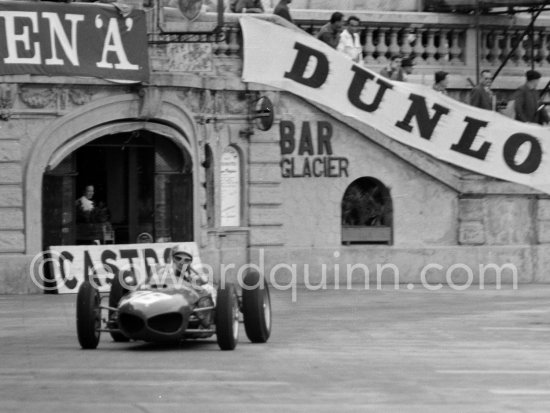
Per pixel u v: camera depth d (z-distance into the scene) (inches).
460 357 1443.2
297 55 2326.5
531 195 2460.6
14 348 1491.1
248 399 1140.5
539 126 2449.6
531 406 1120.8
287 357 1422.2
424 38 2519.7
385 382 1249.4
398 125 2386.8
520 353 1482.5
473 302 2079.2
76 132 2098.9
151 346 1514.5
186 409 1086.4
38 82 2060.8
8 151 2054.6
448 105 2407.7
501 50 2571.4
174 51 2201.0
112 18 2103.8
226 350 1469.0
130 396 1151.6
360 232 2399.1
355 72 2356.1
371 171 2391.7
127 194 2285.9
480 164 2429.9
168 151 2246.6
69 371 1301.7
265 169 2330.2
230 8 2368.4
